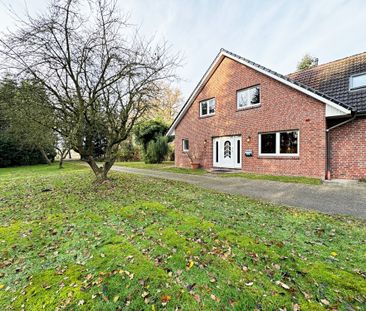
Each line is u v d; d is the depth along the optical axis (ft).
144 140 66.90
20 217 15.05
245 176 31.94
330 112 26.94
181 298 7.02
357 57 32.55
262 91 34.40
